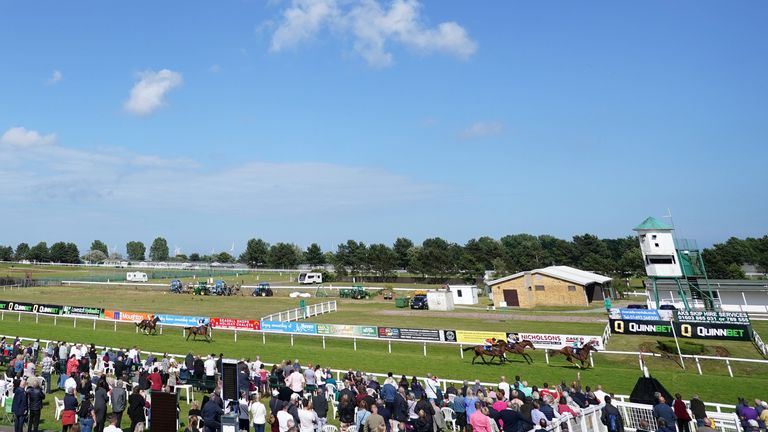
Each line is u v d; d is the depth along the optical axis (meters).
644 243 56.16
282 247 150.00
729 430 18.22
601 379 29.16
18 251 190.62
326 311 61.53
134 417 15.90
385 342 40.78
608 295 74.56
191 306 65.19
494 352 32.81
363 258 123.44
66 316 52.31
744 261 121.50
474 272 118.06
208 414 14.89
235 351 36.25
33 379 17.14
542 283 67.00
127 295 78.94
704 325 38.28
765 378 30.05
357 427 15.84
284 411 15.18
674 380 28.88
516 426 14.81
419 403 16.17
